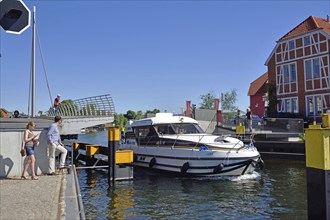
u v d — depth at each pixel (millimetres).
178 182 14523
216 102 33406
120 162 14820
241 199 11500
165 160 16172
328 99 33031
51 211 6285
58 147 11508
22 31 7156
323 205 5539
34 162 10102
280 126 26484
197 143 15102
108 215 9742
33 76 13430
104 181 15406
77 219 5781
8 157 10383
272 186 13484
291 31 38125
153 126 17250
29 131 9922
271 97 39094
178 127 17266
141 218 9461
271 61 39906
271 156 22062
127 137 19281
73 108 22578
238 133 22875
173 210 10258
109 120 19406
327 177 5539
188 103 32281
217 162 14469
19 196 7500
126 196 12133
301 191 12562
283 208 10352
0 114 21125
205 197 11852
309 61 35281
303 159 20547
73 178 9938
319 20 36750
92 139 48344
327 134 5570
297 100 36406
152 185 14016
